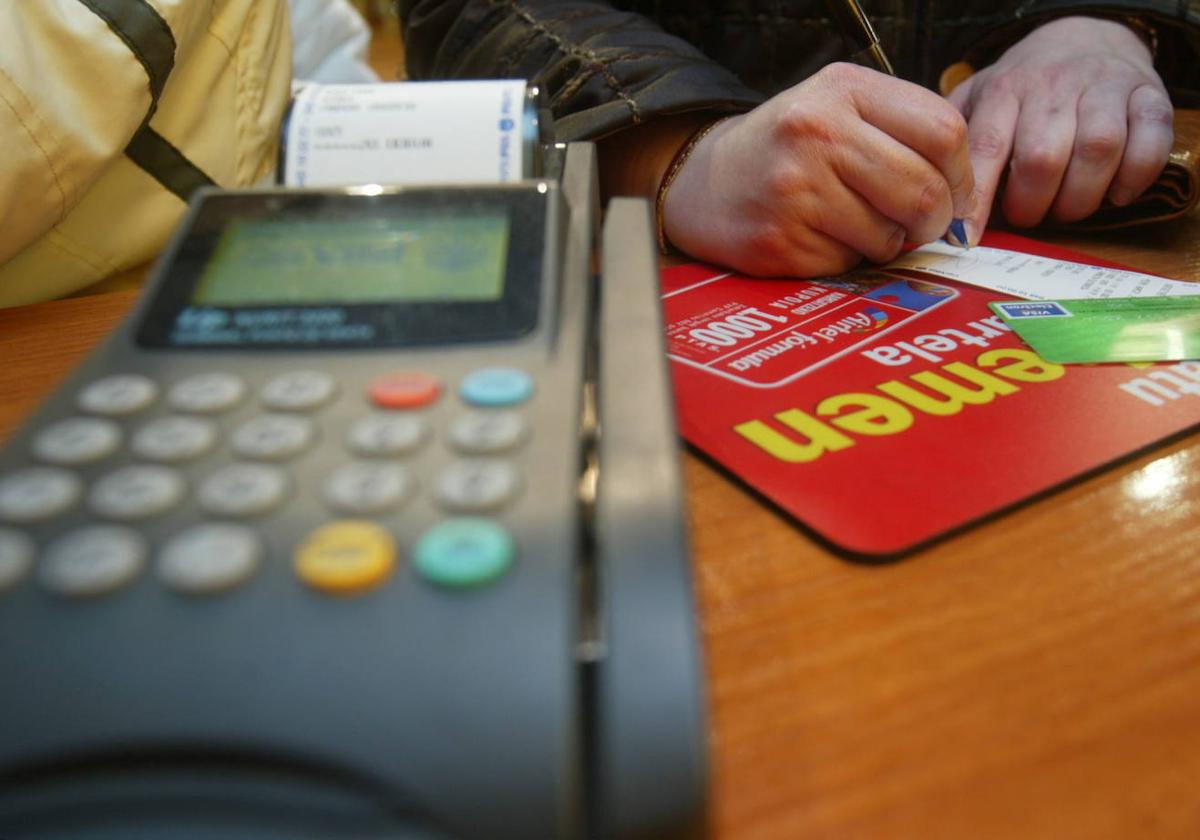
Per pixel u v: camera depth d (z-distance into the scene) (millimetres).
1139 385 346
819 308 443
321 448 214
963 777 194
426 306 255
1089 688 216
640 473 206
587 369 258
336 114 333
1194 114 648
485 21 730
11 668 167
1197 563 258
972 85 693
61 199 453
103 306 491
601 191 636
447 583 176
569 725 161
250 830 156
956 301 440
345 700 163
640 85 586
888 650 229
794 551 267
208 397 228
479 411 223
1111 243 552
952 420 326
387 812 158
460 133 329
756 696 216
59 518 193
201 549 182
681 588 182
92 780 163
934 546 267
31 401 377
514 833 156
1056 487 288
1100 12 714
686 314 443
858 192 472
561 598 175
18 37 431
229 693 164
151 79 462
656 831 163
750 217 488
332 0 1090
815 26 822
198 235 280
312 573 176
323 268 269
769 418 332
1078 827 182
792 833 183
